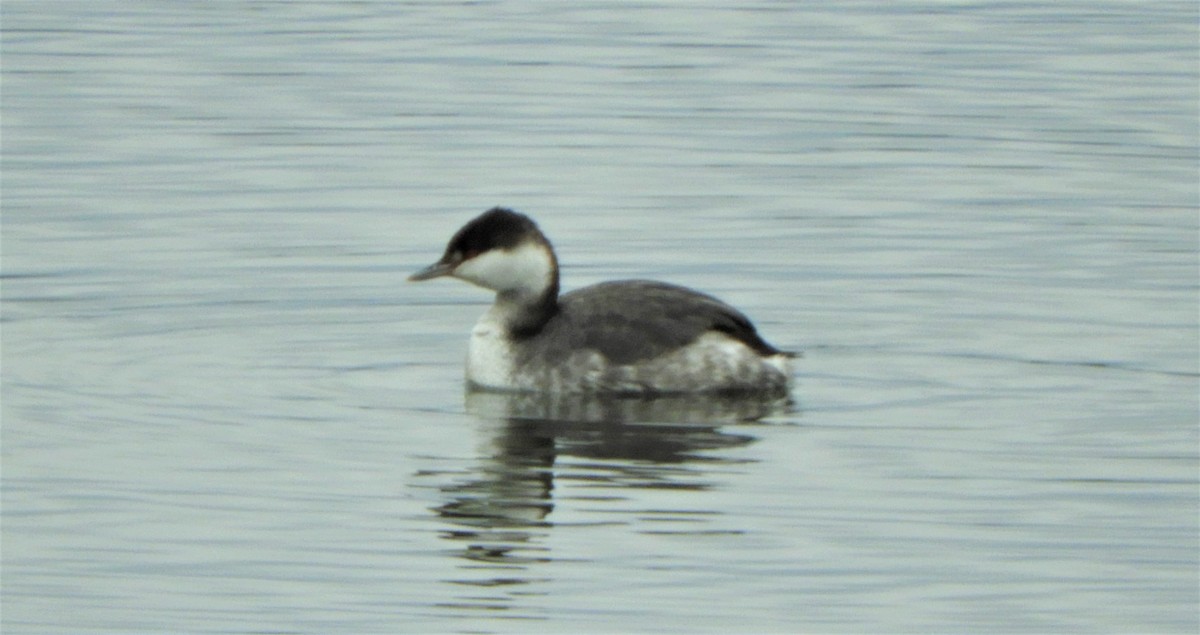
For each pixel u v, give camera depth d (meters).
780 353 16.83
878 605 12.62
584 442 15.39
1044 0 31.44
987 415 15.99
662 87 26.53
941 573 13.03
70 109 25.22
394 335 18.30
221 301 19.02
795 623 12.38
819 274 19.67
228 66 27.38
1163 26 29.53
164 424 15.73
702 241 20.64
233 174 22.78
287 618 12.46
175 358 17.44
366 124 24.80
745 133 24.44
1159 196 21.94
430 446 15.27
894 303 18.84
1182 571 13.05
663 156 23.55
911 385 16.77
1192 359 17.34
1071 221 21.16
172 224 21.14
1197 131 24.27
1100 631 12.30
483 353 16.80
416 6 31.23
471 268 16.72
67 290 19.19
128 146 23.72
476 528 13.70
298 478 14.60
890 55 28.03
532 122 24.92
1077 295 19.02
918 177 22.69
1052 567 13.12
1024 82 26.56
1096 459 14.99
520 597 12.69
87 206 21.62
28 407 16.09
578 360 16.59
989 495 14.28
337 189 22.31
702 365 16.59
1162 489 14.38
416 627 12.37
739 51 28.38
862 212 21.53
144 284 19.39
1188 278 19.48
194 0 31.33
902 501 14.18
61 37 28.83
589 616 12.50
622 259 20.12
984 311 18.62
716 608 12.56
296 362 17.42
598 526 13.74
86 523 13.83
